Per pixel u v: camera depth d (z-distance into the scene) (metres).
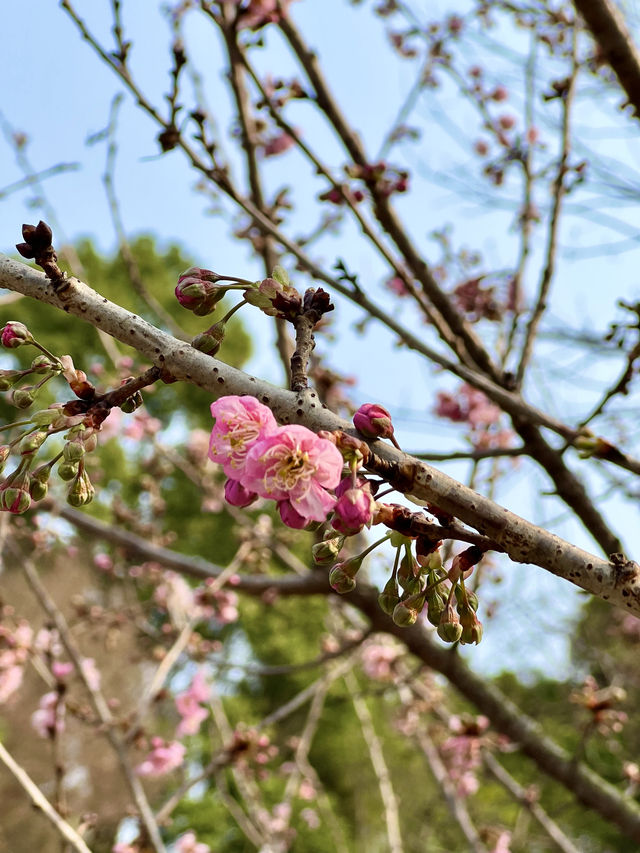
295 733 15.07
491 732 5.27
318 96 4.27
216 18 3.91
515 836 7.18
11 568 8.08
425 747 5.93
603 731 4.50
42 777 8.02
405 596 1.50
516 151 4.71
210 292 1.66
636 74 3.37
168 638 5.56
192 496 15.17
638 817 4.49
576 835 13.44
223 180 3.44
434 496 1.43
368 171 4.10
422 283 4.28
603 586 1.43
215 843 11.50
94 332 14.53
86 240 16.70
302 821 12.96
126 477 12.45
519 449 3.58
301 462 1.36
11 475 1.52
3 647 4.23
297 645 15.28
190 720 4.93
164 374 1.57
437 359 3.42
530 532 1.45
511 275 4.96
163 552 5.59
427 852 11.23
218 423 1.45
